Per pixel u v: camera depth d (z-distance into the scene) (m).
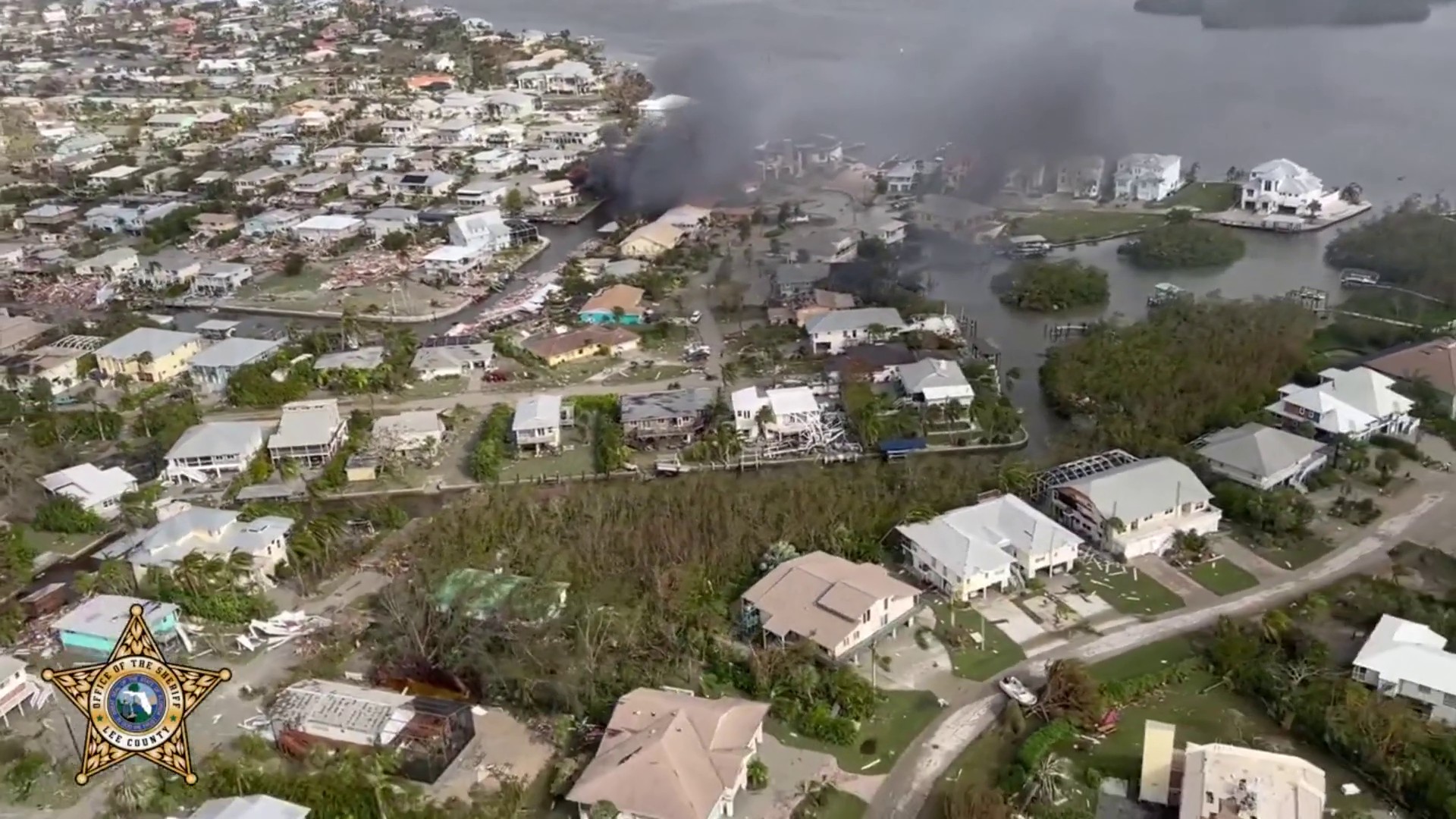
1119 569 95.56
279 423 125.75
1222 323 139.38
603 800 67.56
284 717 77.25
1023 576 94.00
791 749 76.25
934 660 84.94
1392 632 81.25
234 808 66.50
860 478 109.00
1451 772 69.12
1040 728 76.38
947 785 72.38
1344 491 104.56
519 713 80.75
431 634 86.31
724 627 88.75
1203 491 100.69
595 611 85.69
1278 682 78.38
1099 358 133.12
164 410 129.12
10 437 124.75
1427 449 113.69
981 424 122.00
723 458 117.00
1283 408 118.00
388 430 121.88
